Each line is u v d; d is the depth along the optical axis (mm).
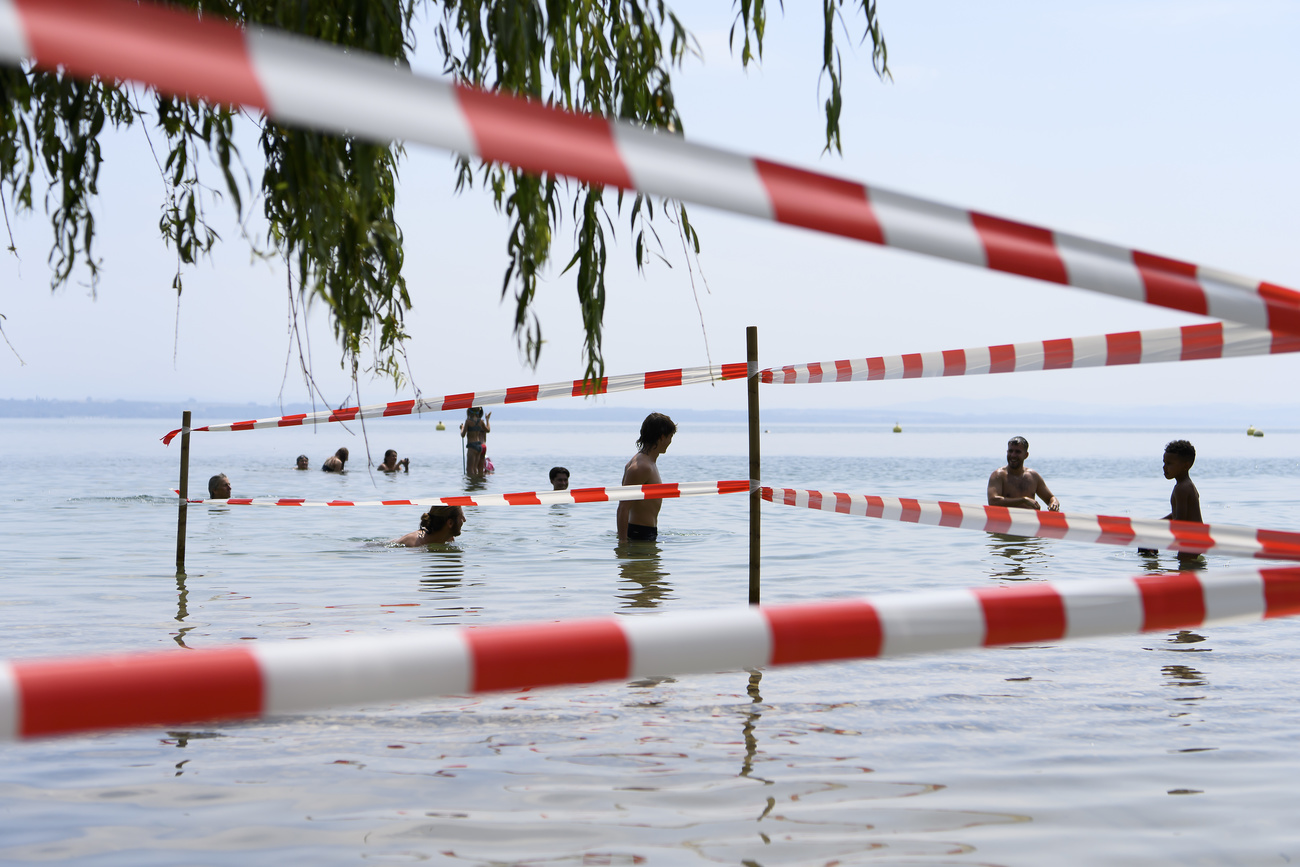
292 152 2301
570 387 5816
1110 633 1415
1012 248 1353
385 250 2395
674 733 3482
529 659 1082
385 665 1021
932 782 3025
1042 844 2592
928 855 2523
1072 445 77250
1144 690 4066
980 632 1334
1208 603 1483
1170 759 3234
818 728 3549
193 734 3432
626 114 2785
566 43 2729
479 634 1065
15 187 2645
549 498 5941
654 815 2762
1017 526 3434
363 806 2811
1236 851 2557
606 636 1120
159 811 2764
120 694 917
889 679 4238
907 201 1292
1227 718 3682
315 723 3559
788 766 3164
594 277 2719
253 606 5949
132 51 892
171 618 5535
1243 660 4598
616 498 5738
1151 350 2689
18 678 879
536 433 108250
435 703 3834
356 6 2246
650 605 6062
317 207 2293
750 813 2785
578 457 37531
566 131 1092
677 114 2836
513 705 3822
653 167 1129
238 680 961
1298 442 85438
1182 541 2705
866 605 1267
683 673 1159
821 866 2455
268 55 954
